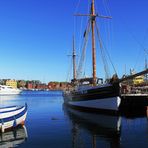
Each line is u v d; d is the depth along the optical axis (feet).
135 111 159.22
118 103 134.31
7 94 522.47
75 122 116.16
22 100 343.46
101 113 143.84
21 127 102.42
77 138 81.61
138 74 124.16
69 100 195.11
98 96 142.41
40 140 79.05
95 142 76.18
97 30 170.09
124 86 206.49
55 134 88.17
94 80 159.74
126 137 82.53
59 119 127.75
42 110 184.65
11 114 95.35
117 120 120.06
